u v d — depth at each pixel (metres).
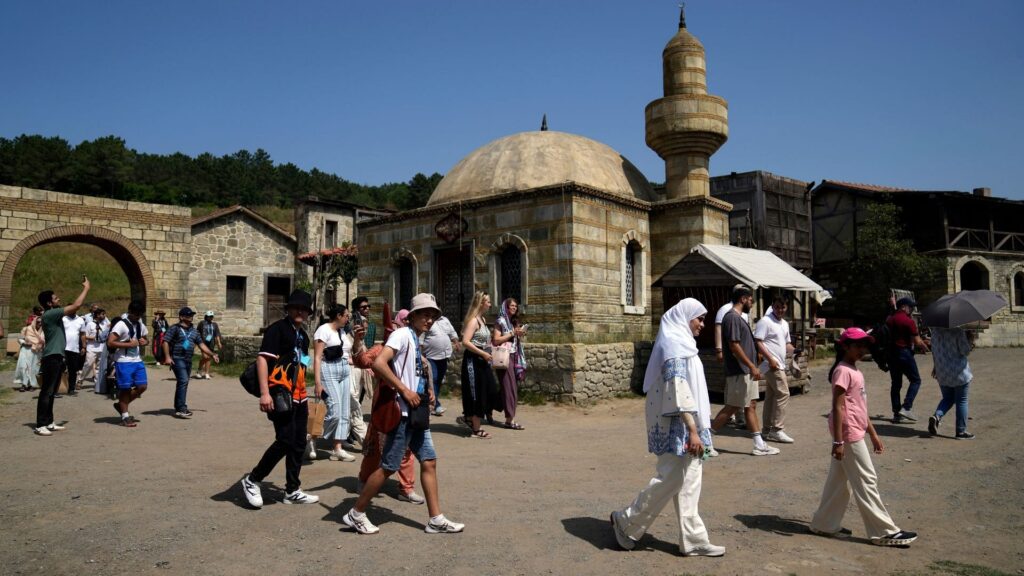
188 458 7.52
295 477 5.71
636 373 13.52
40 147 98.00
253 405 11.91
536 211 15.02
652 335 16.58
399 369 5.05
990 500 5.99
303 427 5.82
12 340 22.33
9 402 12.06
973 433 8.87
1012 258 26.64
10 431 9.12
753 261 14.18
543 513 5.52
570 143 17.41
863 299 27.22
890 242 24.97
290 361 5.73
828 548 4.74
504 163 16.92
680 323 4.71
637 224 16.48
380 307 18.30
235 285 29.86
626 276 16.25
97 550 4.49
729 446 8.45
